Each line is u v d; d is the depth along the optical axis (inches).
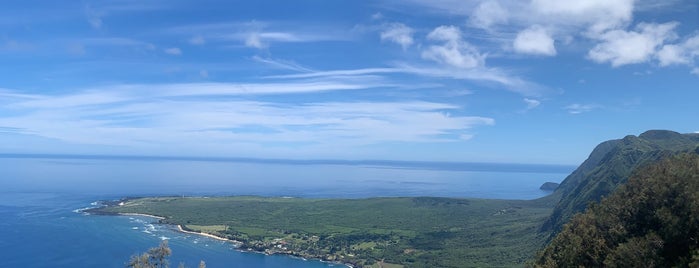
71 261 7859.3
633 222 3385.8
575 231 3718.0
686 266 2662.4
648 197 3378.4
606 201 3993.6
